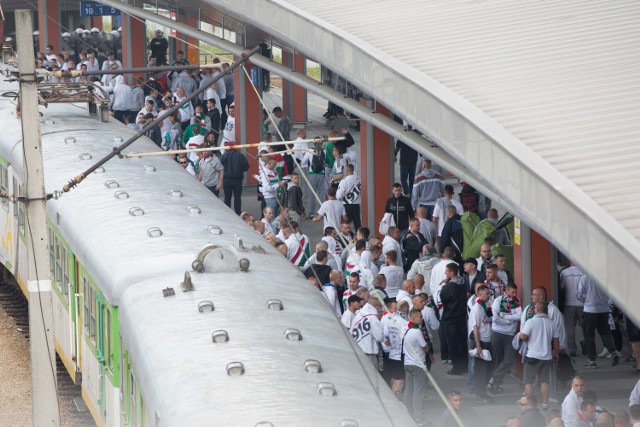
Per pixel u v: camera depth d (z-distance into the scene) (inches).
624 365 1658.5
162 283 1216.8
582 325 1653.5
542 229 946.7
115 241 1373.0
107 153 1742.1
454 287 1616.6
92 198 1540.4
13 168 1892.2
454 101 1165.1
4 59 2568.9
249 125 2657.5
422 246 1872.5
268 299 1152.2
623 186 933.2
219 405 924.6
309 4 1788.9
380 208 2102.6
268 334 1056.8
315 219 2071.9
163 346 1070.4
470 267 1656.0
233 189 2380.7
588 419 1286.9
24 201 1202.0
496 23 1541.6
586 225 858.8
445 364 1681.8
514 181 1002.7
